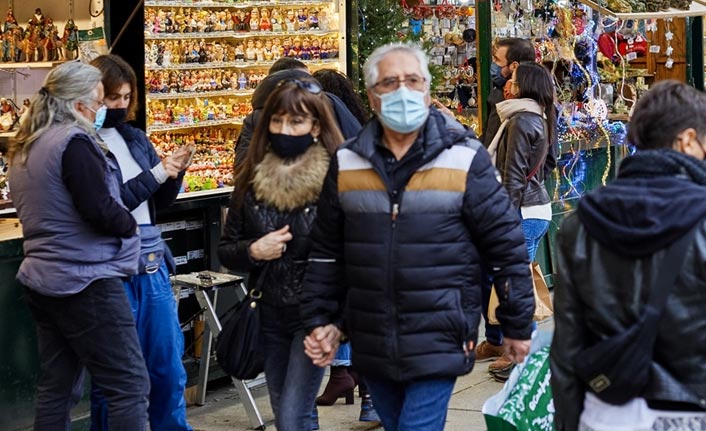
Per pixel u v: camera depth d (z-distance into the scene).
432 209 3.70
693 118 2.99
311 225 4.27
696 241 2.84
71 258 4.54
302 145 4.29
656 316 2.86
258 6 7.52
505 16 9.71
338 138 4.34
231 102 7.48
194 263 6.67
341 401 6.46
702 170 2.92
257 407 6.38
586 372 2.94
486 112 9.56
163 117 6.98
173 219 6.54
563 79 10.05
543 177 6.89
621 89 11.03
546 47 9.84
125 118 5.09
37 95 4.57
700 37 12.34
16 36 6.52
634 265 2.90
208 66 7.23
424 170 3.71
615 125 10.00
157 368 5.27
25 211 4.58
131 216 4.61
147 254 5.16
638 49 11.37
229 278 6.27
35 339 5.40
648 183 2.93
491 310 6.86
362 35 9.12
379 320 3.74
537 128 6.55
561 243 3.07
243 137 5.17
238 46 7.45
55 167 4.46
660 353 2.89
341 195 3.84
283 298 4.32
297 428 4.32
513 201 6.52
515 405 4.14
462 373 3.74
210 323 6.21
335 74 5.82
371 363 3.78
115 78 4.98
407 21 9.75
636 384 2.88
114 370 4.65
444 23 9.90
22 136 4.57
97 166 4.48
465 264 3.74
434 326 3.69
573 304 3.04
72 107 4.52
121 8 6.52
